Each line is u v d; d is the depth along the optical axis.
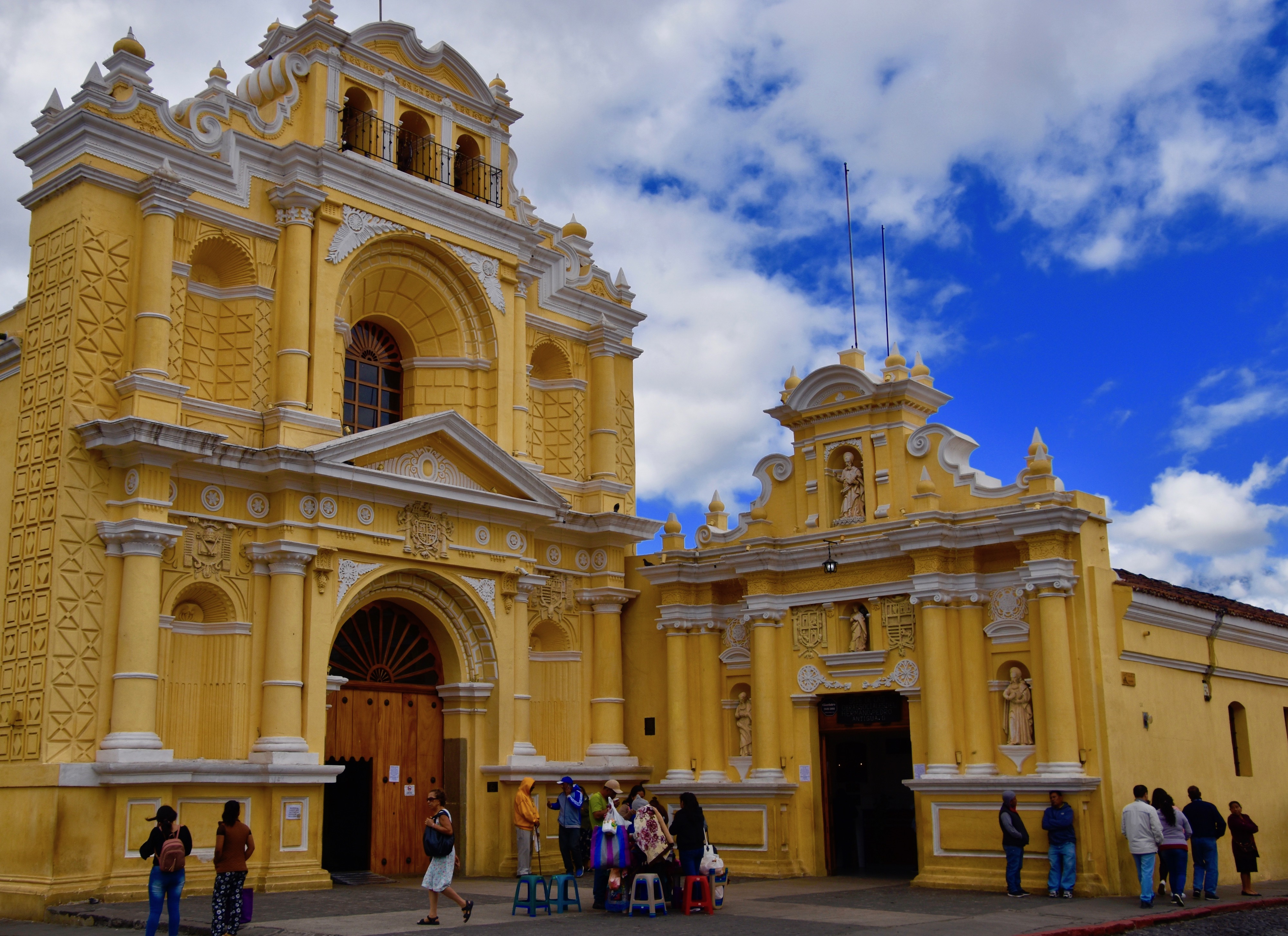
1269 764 25.69
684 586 25.25
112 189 20.08
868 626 23.05
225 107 21.92
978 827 20.61
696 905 16.77
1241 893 21.30
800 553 23.70
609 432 27.19
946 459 22.58
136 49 21.06
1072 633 20.56
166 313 20.02
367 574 21.73
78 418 19.16
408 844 22.83
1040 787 19.91
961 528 21.62
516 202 26.53
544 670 25.80
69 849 17.77
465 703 23.52
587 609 26.25
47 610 18.53
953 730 21.34
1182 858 18.52
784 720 23.77
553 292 27.06
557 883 16.78
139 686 18.67
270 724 20.12
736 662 24.88
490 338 24.91
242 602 20.50
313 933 14.32
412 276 24.42
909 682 22.19
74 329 19.33
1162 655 22.12
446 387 24.84
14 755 18.50
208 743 20.05
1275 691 26.62
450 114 25.25
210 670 20.30
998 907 17.80
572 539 26.22
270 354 21.75
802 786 23.39
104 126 19.95
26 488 19.47
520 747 23.75
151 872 15.48
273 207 22.23
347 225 22.78
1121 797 19.95
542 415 27.11
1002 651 21.36
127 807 18.30
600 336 27.39
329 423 21.75
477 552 23.52
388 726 22.92
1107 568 21.22
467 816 23.05
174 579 19.75
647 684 26.02
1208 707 23.59
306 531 20.98
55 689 18.28
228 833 13.90
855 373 23.59
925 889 20.62
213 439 19.81
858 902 18.45
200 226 21.17
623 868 16.88
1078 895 19.30
